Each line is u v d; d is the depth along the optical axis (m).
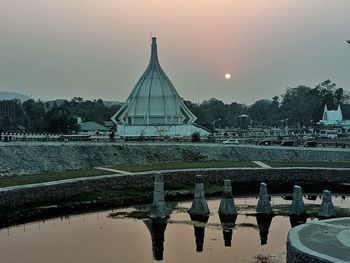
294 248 41.81
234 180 95.81
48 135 138.25
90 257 50.03
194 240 56.09
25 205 71.50
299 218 66.88
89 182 81.75
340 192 90.69
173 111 169.12
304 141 138.00
